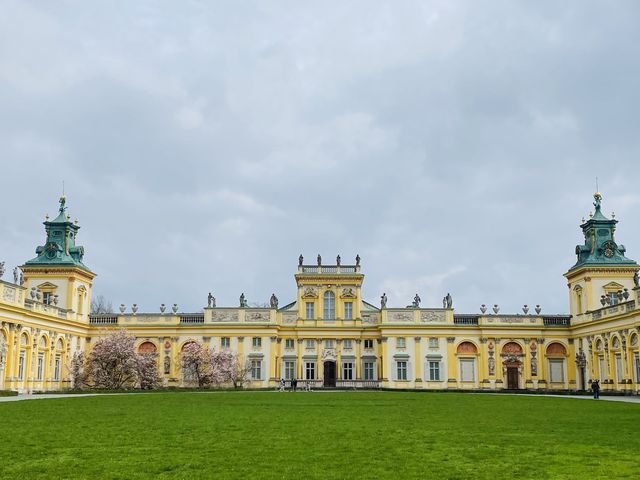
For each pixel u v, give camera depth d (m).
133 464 19.28
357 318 95.12
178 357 92.44
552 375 92.31
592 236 90.69
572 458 20.58
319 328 94.56
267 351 92.56
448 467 19.02
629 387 73.44
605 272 87.75
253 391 77.88
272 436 25.53
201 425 29.52
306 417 34.31
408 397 60.97
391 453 21.41
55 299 85.44
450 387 91.69
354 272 96.81
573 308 92.31
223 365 88.69
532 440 24.73
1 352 64.69
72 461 19.73
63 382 84.25
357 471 18.38
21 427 28.25
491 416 35.97
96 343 85.56
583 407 45.00
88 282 94.00
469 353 92.75
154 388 84.19
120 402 47.31
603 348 81.44
